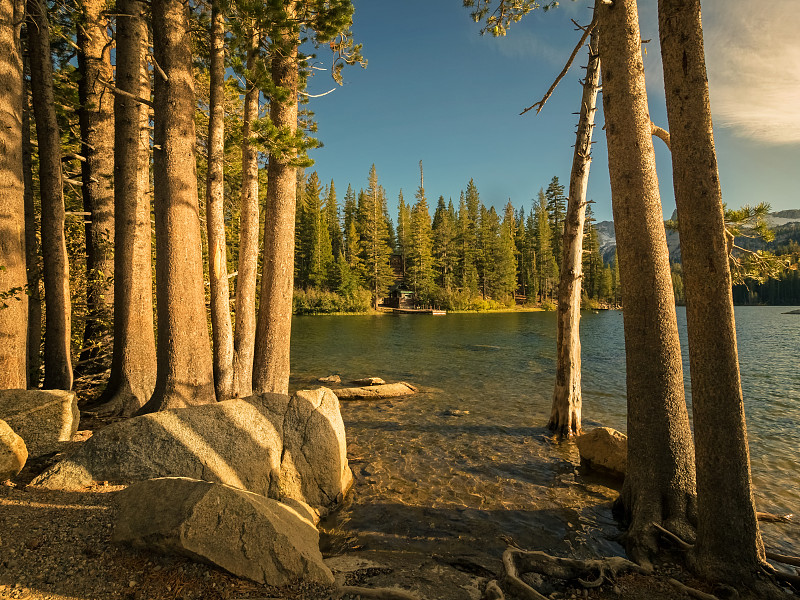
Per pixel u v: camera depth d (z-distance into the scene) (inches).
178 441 189.0
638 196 188.1
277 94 278.8
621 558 156.6
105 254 386.9
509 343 1047.0
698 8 143.4
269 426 215.2
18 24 251.6
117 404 305.1
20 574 116.5
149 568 124.6
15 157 242.2
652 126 223.1
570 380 342.0
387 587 139.3
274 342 306.2
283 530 140.4
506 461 287.6
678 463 179.5
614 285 3117.6
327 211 2950.3
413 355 839.7
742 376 595.2
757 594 132.8
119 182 318.3
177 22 272.2
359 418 394.9
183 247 268.4
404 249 2888.8
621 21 190.7
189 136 275.7
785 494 233.9
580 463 285.3
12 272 237.8
